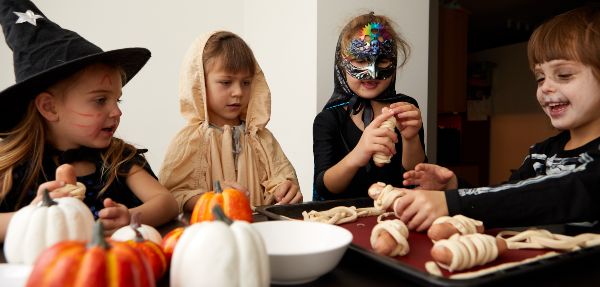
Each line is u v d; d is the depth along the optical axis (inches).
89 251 11.8
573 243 22.4
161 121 82.3
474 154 178.1
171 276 13.7
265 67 91.6
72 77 30.1
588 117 31.7
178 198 38.9
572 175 25.3
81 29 74.2
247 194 35.1
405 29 76.5
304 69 76.5
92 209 32.6
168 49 82.4
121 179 35.6
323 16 72.5
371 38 44.8
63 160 32.5
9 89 27.5
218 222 14.4
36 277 11.5
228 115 44.8
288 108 83.7
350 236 18.9
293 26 78.8
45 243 17.6
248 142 46.4
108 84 31.3
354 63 45.8
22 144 31.2
